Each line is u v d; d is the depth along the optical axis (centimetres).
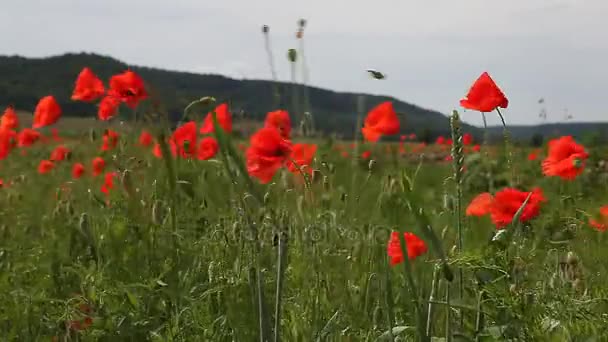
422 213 257
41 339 406
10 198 746
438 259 271
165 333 382
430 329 283
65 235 542
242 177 249
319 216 452
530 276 342
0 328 425
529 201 354
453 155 288
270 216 350
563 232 448
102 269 435
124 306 400
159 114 498
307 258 429
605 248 454
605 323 316
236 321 341
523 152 1106
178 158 485
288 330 365
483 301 293
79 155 894
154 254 454
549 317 316
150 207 485
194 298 396
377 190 480
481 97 415
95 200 581
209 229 472
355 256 426
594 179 937
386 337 311
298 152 478
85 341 379
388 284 287
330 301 402
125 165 552
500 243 294
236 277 376
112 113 609
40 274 492
